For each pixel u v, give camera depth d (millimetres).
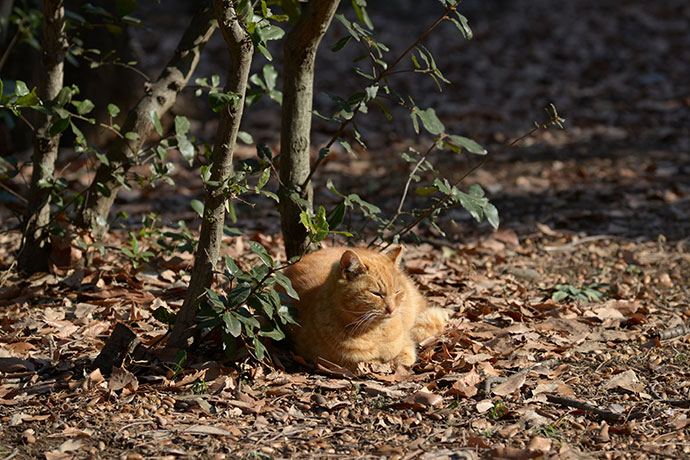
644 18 29656
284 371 7453
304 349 7684
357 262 7270
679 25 28672
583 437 6352
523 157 17641
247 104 9102
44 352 7742
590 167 16688
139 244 10820
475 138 19125
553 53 26406
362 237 8508
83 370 7133
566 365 7762
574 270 11242
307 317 7621
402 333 7730
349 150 8125
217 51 26594
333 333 7414
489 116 20672
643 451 6121
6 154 16031
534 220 13688
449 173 16484
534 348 8227
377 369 7453
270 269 6926
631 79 23734
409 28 29594
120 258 10352
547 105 21797
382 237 8406
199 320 7258
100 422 6332
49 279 9477
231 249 11047
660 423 6629
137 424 6324
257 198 14711
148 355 7316
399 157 17594
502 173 16516
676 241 12422
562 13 30891
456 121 20500
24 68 16031
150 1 30734
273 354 7680
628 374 7484
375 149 18250
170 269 10008
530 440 6172
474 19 30656
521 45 27453
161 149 9023
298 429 6383
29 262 9680
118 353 7180
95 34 15953
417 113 7918
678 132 18984
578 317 9141
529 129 19875
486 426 6441
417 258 11578
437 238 12797
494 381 7191
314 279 7930
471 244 12367
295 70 8289
